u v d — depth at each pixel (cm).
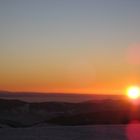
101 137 2908
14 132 3131
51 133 3097
